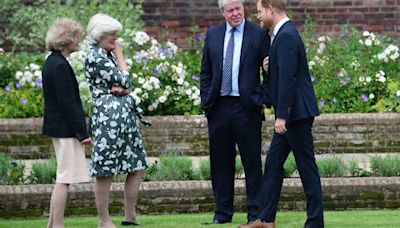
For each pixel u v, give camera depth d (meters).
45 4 37.25
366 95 33.38
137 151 20.06
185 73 33.47
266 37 20.61
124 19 36.28
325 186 22.91
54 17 36.56
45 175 23.95
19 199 22.38
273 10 18.50
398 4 39.72
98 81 19.66
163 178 23.97
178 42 39.09
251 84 20.53
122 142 19.72
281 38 18.22
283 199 22.81
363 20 39.72
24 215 22.38
